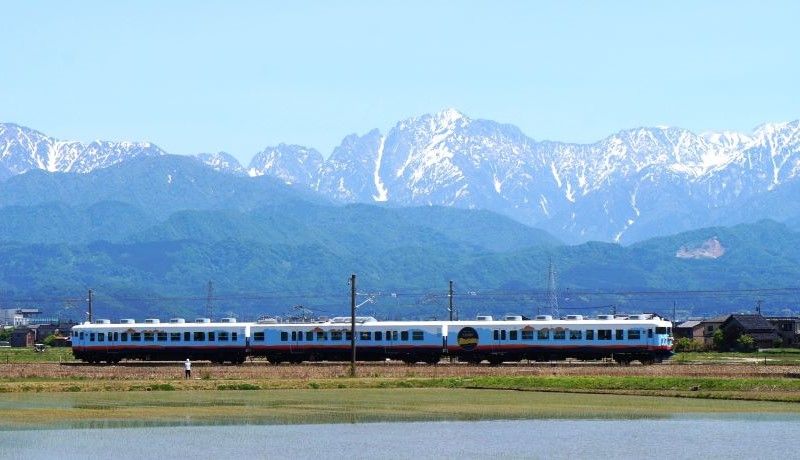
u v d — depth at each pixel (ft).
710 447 399.85
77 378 629.92
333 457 379.96
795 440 413.59
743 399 536.01
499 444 405.59
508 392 570.05
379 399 533.14
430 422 455.22
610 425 449.89
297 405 506.48
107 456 378.53
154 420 455.63
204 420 456.86
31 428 434.30
